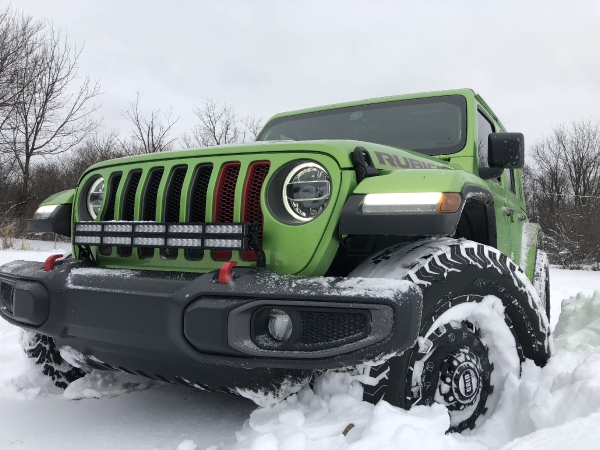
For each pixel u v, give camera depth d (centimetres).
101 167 259
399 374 186
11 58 1853
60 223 280
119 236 222
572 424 178
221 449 196
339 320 170
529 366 246
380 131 348
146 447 207
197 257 214
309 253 191
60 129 2022
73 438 217
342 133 360
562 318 342
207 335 175
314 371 196
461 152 318
